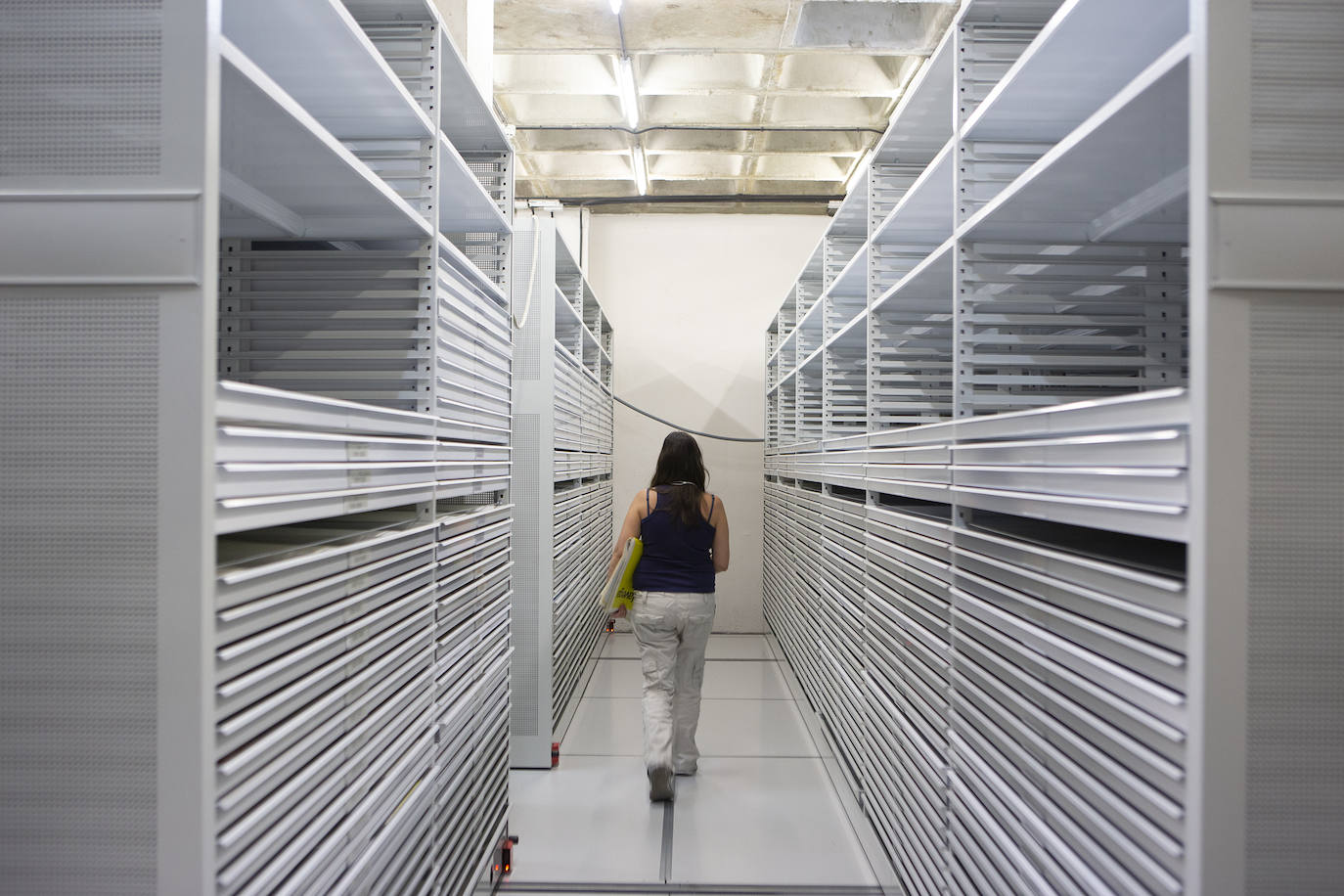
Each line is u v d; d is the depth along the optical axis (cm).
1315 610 91
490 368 241
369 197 158
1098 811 116
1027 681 140
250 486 103
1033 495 138
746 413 680
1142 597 106
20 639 95
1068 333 210
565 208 666
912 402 320
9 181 95
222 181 145
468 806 210
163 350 93
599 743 383
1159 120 120
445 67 207
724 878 255
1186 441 94
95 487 94
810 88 478
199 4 94
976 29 194
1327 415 92
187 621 93
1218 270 92
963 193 192
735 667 539
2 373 95
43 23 95
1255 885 91
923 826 203
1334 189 93
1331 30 94
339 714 129
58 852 94
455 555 196
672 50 432
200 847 92
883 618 254
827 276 404
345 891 130
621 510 680
